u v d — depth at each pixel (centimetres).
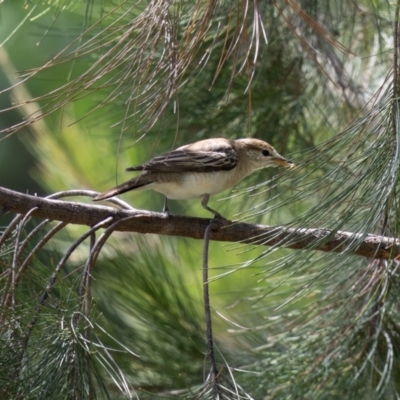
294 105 900
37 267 639
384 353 764
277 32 852
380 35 858
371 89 920
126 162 1014
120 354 791
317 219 560
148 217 702
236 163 902
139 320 826
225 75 863
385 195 543
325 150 577
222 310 938
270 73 891
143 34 554
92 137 1010
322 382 762
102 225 654
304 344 791
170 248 988
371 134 571
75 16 1209
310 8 827
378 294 767
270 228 722
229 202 991
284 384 769
